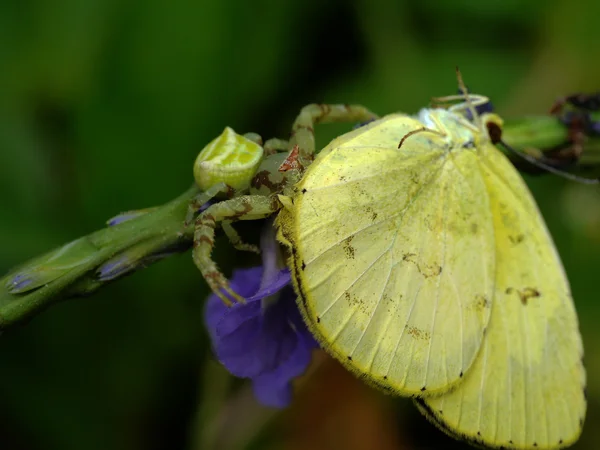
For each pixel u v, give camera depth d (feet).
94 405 0.36
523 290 0.28
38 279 0.25
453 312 0.27
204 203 0.25
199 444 0.36
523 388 0.28
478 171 0.27
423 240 0.26
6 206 0.36
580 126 0.30
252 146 0.26
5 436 0.35
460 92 0.29
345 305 0.25
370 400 0.36
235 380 0.36
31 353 0.36
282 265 0.26
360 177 0.25
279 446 0.36
